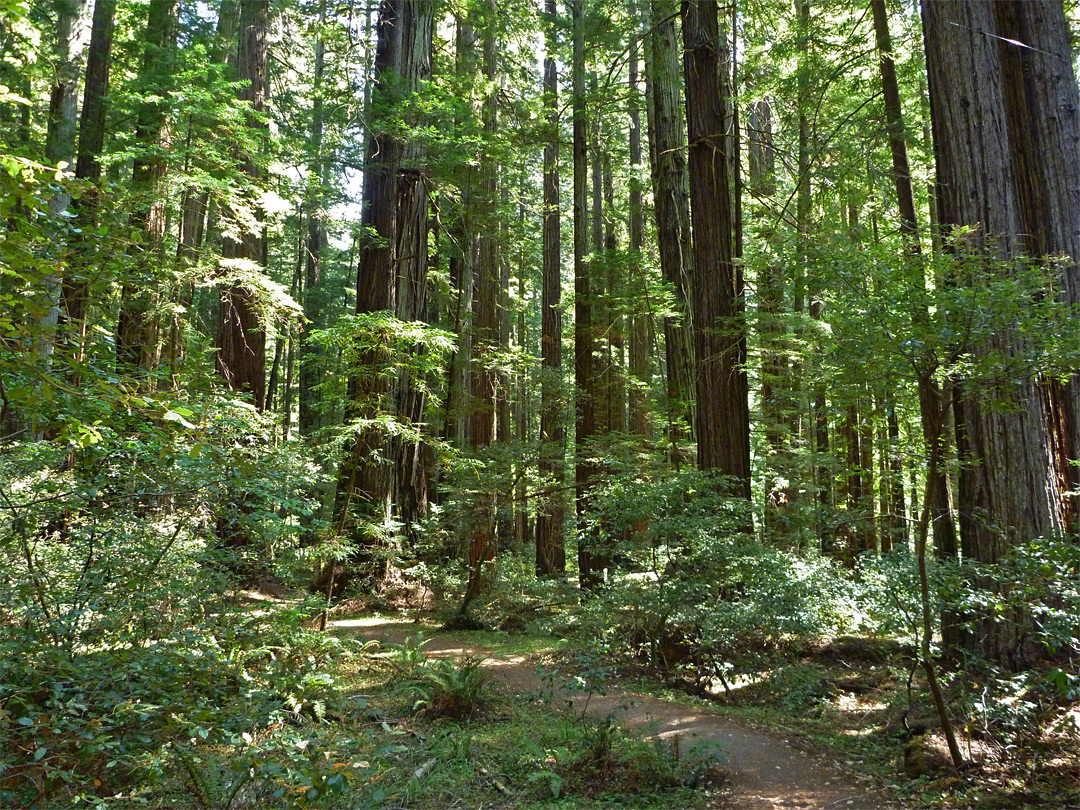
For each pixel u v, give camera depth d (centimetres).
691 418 1360
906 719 572
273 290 986
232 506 457
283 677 497
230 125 998
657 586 775
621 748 521
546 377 1332
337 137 1423
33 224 258
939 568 517
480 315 1822
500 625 1045
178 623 498
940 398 548
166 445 313
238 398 416
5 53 1198
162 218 1016
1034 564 467
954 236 504
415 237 1320
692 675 767
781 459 1281
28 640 398
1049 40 745
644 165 2033
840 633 854
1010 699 485
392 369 872
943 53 684
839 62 1121
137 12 1430
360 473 1155
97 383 251
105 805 359
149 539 511
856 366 472
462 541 1172
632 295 1387
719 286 1049
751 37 1334
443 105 1188
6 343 240
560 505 1308
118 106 1177
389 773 469
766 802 458
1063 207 718
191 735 378
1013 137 755
